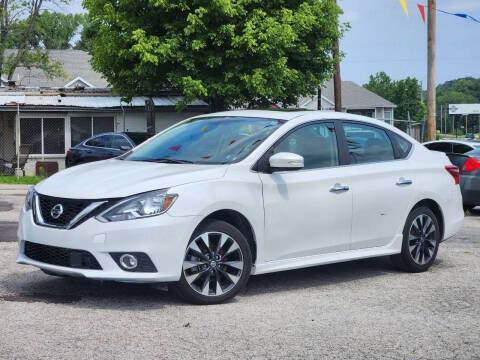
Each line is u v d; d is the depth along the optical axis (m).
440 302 5.36
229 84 22.25
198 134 5.98
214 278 5.07
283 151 5.62
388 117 51.06
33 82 37.47
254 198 5.26
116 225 4.62
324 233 5.81
